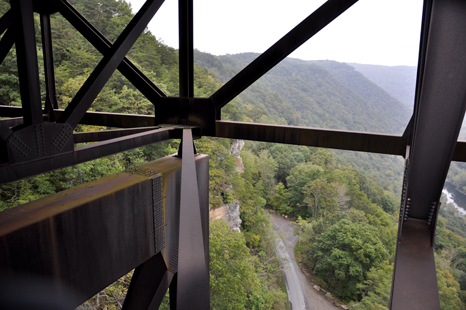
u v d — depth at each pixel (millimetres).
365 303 28547
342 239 33344
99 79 2305
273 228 42438
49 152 2047
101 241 2238
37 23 26234
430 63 1713
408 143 2818
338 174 51344
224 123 3395
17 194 19406
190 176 1344
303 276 32781
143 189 2605
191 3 3258
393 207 50219
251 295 22547
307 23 2623
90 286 2189
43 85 26453
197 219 993
